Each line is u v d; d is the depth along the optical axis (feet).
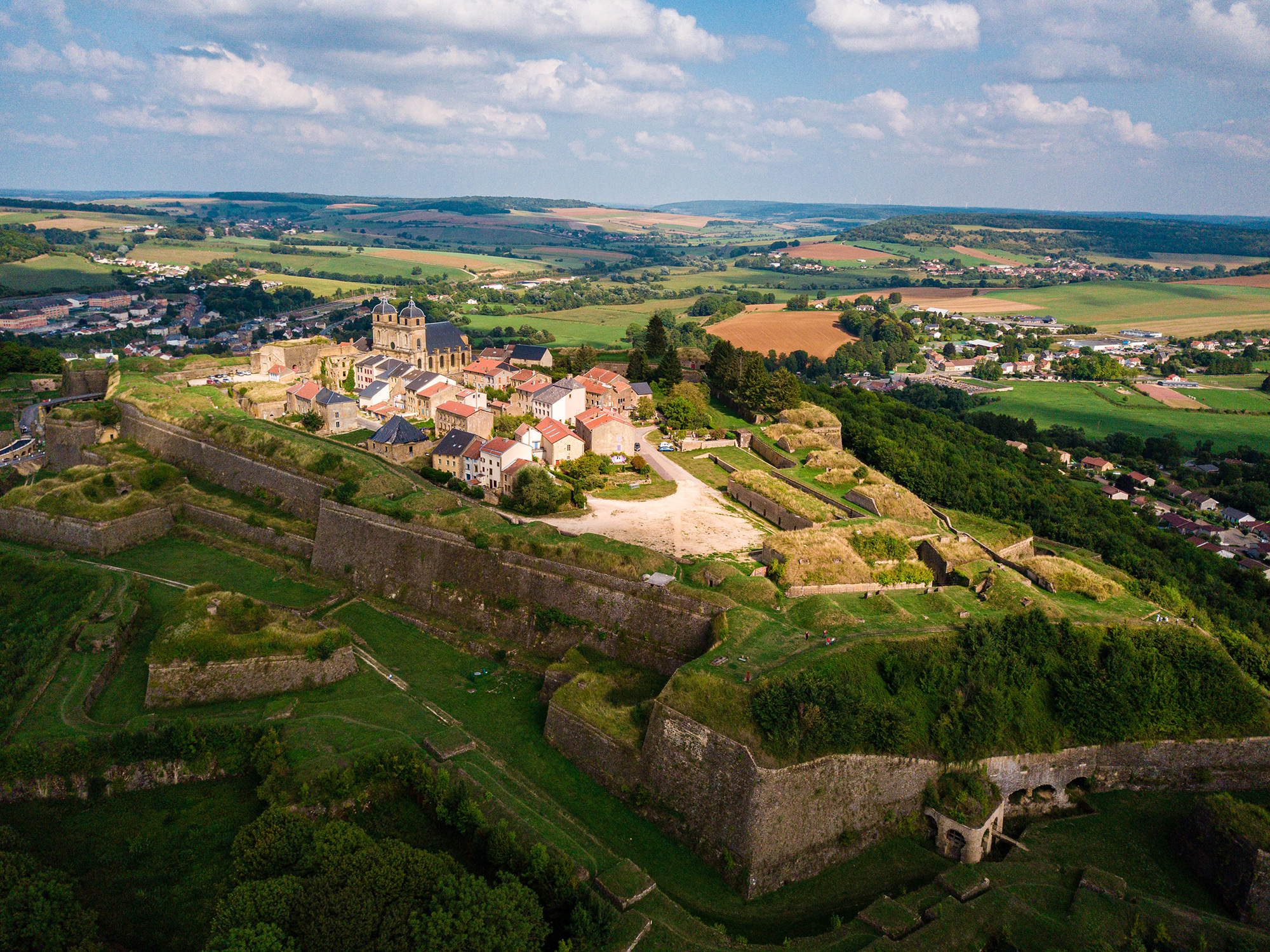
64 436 564.30
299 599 395.55
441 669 345.72
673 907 228.63
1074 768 291.17
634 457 500.33
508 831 239.09
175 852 249.14
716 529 409.08
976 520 444.96
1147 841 271.08
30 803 268.00
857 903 245.24
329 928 206.39
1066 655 307.78
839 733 260.01
